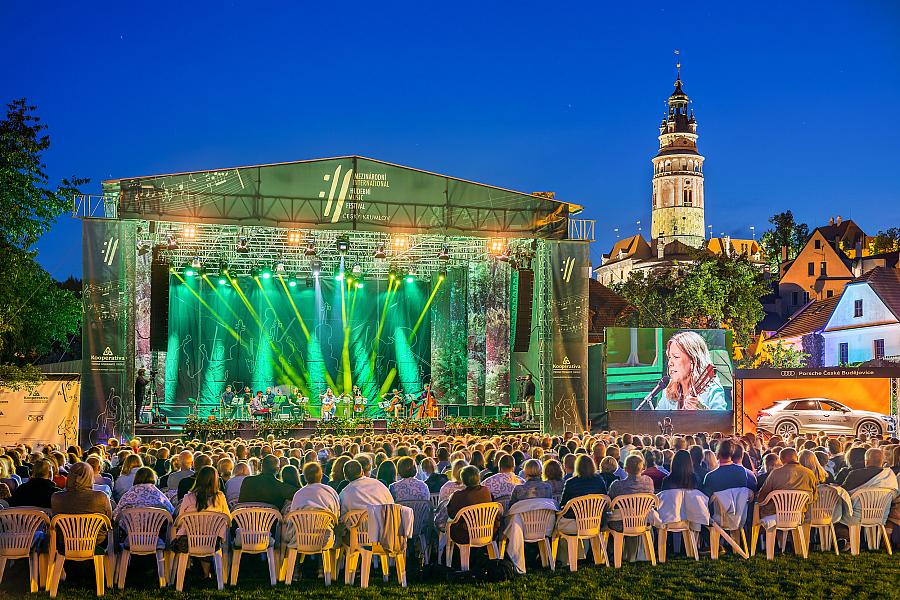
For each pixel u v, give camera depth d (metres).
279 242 30.94
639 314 54.72
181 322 33.75
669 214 140.12
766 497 10.87
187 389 33.69
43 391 25.94
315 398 34.81
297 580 10.19
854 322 46.84
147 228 28.53
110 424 25.30
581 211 28.80
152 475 9.90
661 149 143.00
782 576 10.05
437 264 34.34
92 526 9.32
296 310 35.06
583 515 10.27
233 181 26.86
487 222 28.36
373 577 10.41
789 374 26.09
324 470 12.59
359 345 35.38
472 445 14.20
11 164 25.83
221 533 9.69
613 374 32.22
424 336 35.66
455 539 10.02
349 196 27.55
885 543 11.44
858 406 25.61
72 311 32.59
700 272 63.75
